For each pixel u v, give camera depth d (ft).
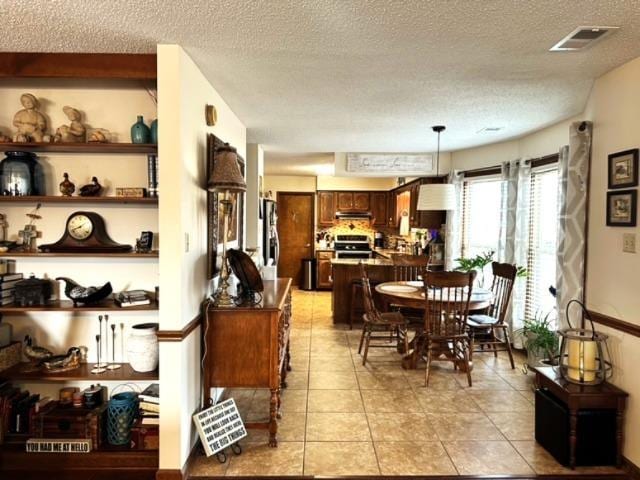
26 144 7.83
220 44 7.31
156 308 7.93
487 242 17.47
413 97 10.52
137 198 7.94
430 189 14.23
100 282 8.81
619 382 8.21
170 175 7.39
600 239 8.93
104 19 6.40
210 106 9.16
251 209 17.17
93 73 7.75
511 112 11.96
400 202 24.98
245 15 6.25
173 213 7.41
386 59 8.00
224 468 7.93
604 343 8.59
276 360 8.64
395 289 13.73
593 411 7.97
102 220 8.67
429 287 11.93
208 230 9.21
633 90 7.99
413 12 6.12
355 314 18.72
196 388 8.48
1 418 8.20
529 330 12.87
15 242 8.46
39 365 8.46
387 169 19.26
